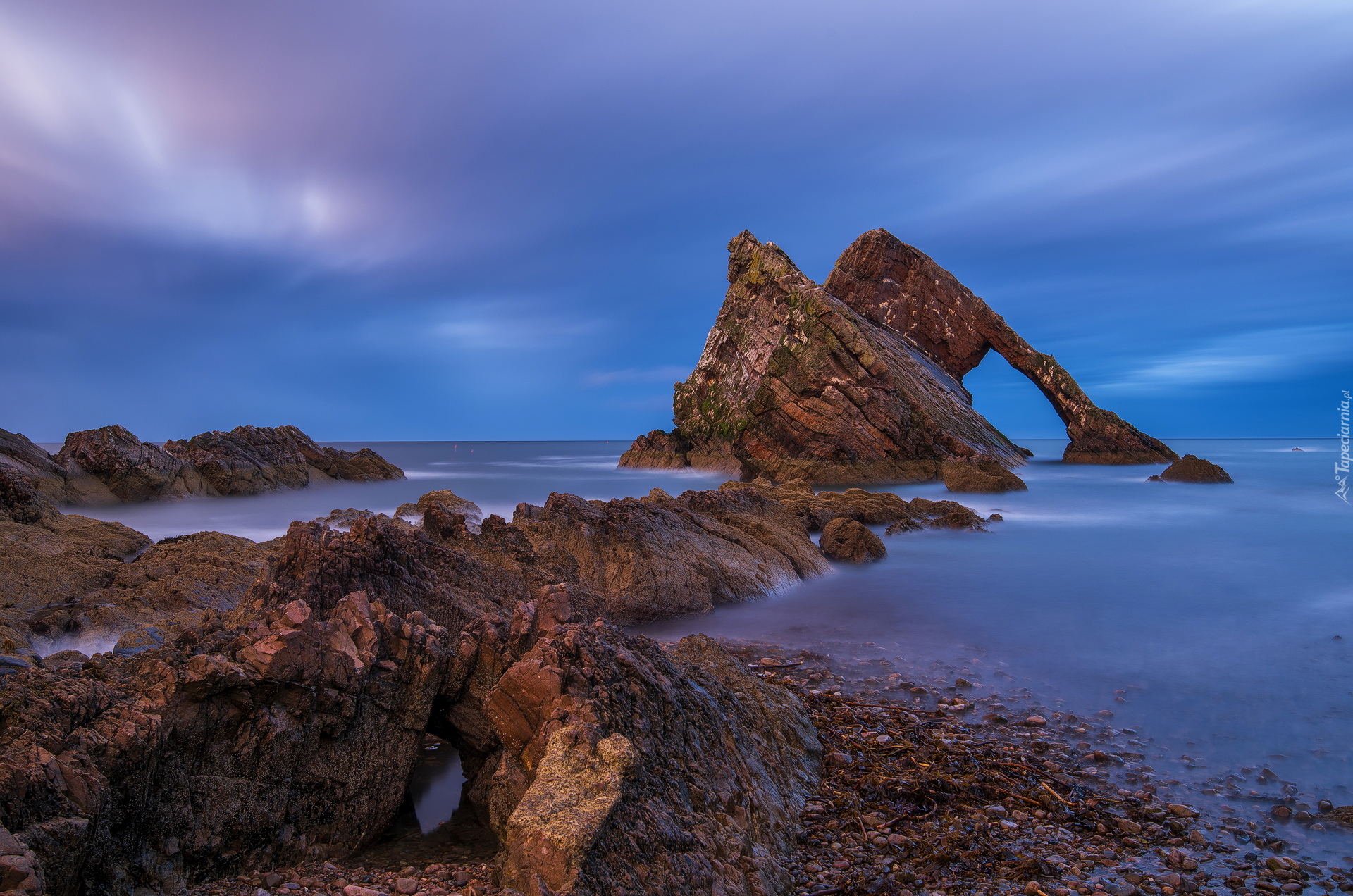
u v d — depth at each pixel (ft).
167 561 46.16
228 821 16.70
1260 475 176.96
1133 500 121.19
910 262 206.49
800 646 40.70
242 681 17.42
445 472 202.18
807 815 21.67
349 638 19.95
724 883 16.02
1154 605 50.08
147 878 15.19
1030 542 77.51
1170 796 23.94
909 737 28.07
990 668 36.94
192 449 129.80
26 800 13.14
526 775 18.48
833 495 94.27
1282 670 36.47
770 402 167.32
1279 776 25.44
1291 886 18.85
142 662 18.22
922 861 19.49
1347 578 59.00
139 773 15.39
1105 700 32.48
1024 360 202.18
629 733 17.95
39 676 15.85
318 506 121.08
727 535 56.03
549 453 456.86
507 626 23.36
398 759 20.08
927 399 168.86
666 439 198.49
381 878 16.98
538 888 13.73
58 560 44.04
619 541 45.70
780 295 177.68
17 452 101.81
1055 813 22.52
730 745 21.20
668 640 41.83
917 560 66.80
